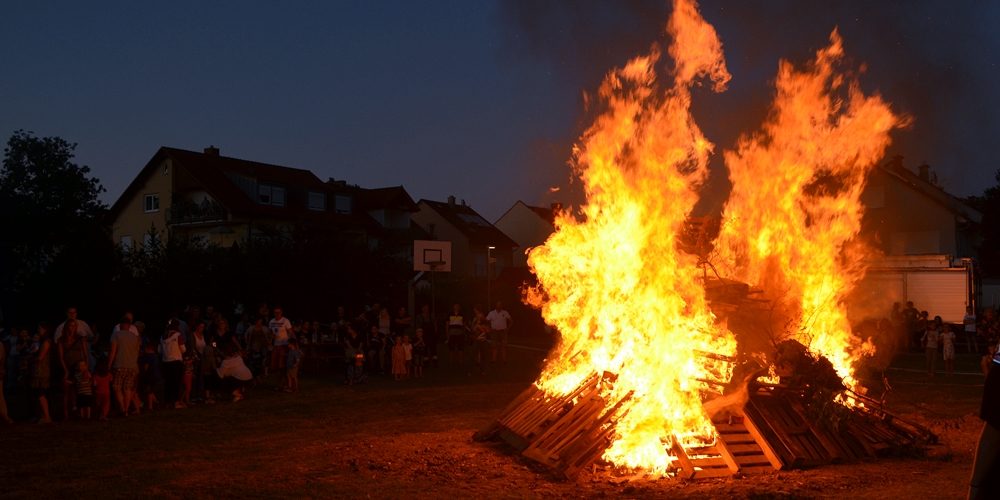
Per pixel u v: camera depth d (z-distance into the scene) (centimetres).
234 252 2688
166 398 1538
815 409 912
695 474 811
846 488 769
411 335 2247
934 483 785
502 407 1407
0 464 941
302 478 846
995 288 3706
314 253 2683
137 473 883
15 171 5281
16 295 3659
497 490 781
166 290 2575
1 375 1272
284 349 1783
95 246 3086
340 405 1469
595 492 763
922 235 3938
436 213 5688
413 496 761
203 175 4378
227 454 996
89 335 1545
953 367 2125
